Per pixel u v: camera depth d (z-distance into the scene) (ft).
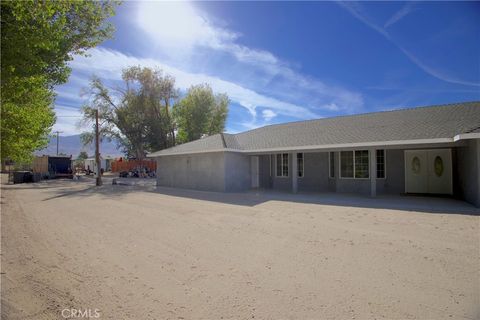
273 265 16.46
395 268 15.64
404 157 47.75
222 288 13.56
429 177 46.68
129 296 12.83
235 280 14.46
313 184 54.75
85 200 47.06
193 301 12.31
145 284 14.11
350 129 49.96
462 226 24.52
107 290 13.47
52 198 50.31
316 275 14.92
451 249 18.57
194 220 29.32
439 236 21.59
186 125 130.21
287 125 67.46
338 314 11.10
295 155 50.85
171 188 65.77
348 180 50.39
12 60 15.51
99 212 35.27
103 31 24.34
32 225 28.12
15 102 25.91
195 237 22.82
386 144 39.40
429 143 37.29
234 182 56.34
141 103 111.04
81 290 13.50
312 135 52.49
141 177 120.47
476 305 11.67
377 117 54.24
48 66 21.18
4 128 30.12
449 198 41.75
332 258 17.40
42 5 15.80
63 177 114.52
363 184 48.75
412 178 47.83
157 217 31.45
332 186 52.42
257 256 18.04
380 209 33.37
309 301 12.17
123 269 16.17
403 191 47.65
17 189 68.18
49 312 11.45
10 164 117.80
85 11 22.22
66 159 118.01
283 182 58.54
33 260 17.79
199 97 129.18
